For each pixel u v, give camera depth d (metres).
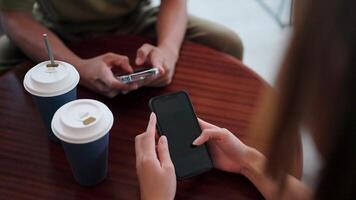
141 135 0.70
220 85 0.93
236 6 2.74
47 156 0.75
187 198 0.68
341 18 0.35
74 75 0.71
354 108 0.37
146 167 0.64
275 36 2.41
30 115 0.85
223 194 0.69
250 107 0.87
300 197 0.57
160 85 0.92
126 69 0.92
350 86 0.36
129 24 1.34
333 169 0.40
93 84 0.90
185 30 1.18
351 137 0.38
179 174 0.70
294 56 0.37
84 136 0.60
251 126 0.80
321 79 0.38
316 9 0.35
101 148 0.64
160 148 0.68
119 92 0.90
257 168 0.69
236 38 1.40
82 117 0.61
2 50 1.24
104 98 0.90
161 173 0.64
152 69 0.90
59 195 0.69
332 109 0.38
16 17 1.09
